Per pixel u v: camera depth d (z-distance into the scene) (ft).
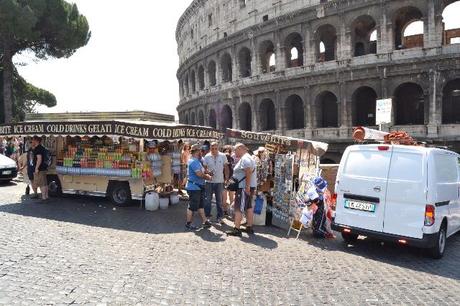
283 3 160.25
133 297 25.77
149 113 68.69
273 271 32.63
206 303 25.34
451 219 43.04
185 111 246.88
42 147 63.00
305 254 38.63
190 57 226.17
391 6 129.59
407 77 127.34
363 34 161.79
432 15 122.72
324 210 46.60
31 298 24.98
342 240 46.03
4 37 169.58
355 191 41.39
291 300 26.53
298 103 162.30
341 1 138.62
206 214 51.57
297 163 52.90
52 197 66.64
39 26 172.65
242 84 178.29
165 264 33.19
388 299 27.37
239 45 181.47
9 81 181.37
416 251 42.14
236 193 45.19
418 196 37.86
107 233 43.39
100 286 27.55
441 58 120.06
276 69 162.50
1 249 35.70
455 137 118.21
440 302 27.14
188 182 47.21
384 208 39.42
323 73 143.95
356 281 31.07
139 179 59.16
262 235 45.93
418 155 38.91
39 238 40.16
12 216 50.60
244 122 184.65
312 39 149.48
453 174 44.93
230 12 189.47
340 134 140.26
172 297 26.08
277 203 51.24
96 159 61.41
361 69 135.03
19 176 99.66
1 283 27.43
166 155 63.82
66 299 25.00
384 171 40.04
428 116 123.34
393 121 130.52
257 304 25.58
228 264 33.94
